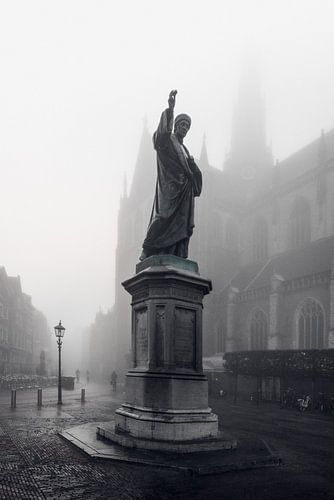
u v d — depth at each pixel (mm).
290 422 22016
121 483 8406
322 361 30781
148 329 11641
